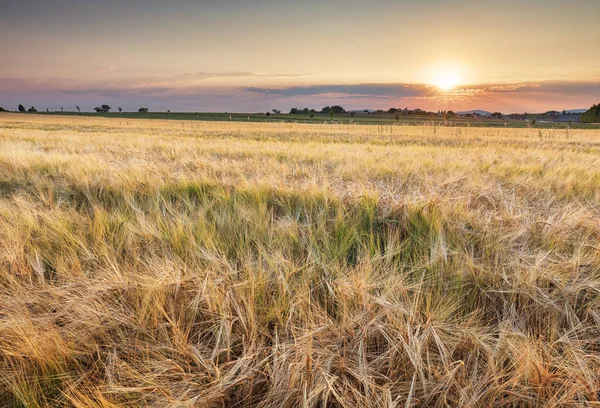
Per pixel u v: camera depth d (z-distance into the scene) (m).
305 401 1.17
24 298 1.72
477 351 1.47
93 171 5.14
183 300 1.75
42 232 2.53
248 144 11.99
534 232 2.58
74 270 2.03
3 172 5.26
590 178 4.59
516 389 1.33
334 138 20.14
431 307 1.74
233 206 3.28
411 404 1.24
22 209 2.95
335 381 1.34
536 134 29.86
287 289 1.76
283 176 4.66
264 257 2.10
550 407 1.24
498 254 2.22
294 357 1.42
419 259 2.24
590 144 17.19
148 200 3.58
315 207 3.29
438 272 2.04
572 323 1.62
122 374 1.38
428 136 24.72
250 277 1.84
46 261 2.22
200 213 2.96
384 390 1.25
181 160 6.67
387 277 2.00
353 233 2.61
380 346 1.58
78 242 2.32
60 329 1.58
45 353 1.41
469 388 1.30
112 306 1.68
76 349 1.51
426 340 1.45
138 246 2.40
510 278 1.96
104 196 3.91
